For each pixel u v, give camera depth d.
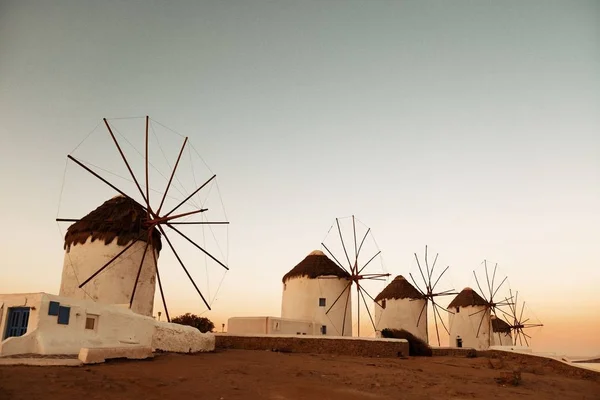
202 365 14.68
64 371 10.69
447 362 23.73
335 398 10.50
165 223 21.38
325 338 24.59
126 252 22.08
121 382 10.11
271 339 24.30
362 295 34.91
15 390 8.40
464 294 53.91
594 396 14.22
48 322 13.52
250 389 10.84
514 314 55.50
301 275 35.62
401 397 11.36
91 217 22.78
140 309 22.25
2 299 13.79
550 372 20.86
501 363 22.75
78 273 21.67
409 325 45.03
